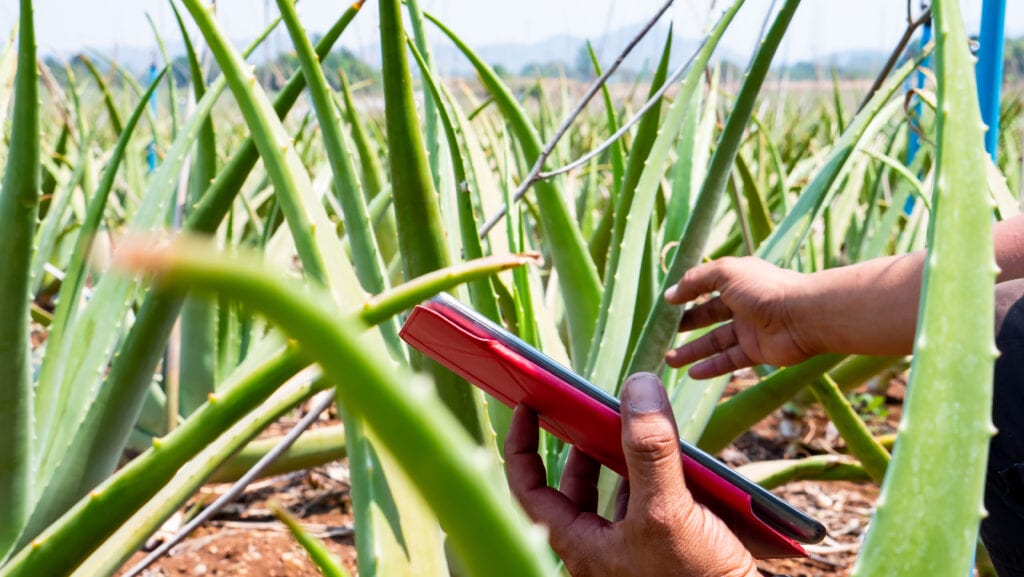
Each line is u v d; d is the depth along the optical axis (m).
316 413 0.87
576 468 0.74
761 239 1.51
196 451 0.56
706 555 0.55
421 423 0.16
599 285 1.24
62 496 0.87
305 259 0.65
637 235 1.03
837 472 1.29
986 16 1.20
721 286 0.86
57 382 0.96
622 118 2.53
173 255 0.13
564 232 1.22
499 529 0.17
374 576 0.63
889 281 0.72
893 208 1.81
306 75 0.74
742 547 0.57
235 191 0.84
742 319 0.88
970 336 0.33
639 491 0.55
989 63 1.20
